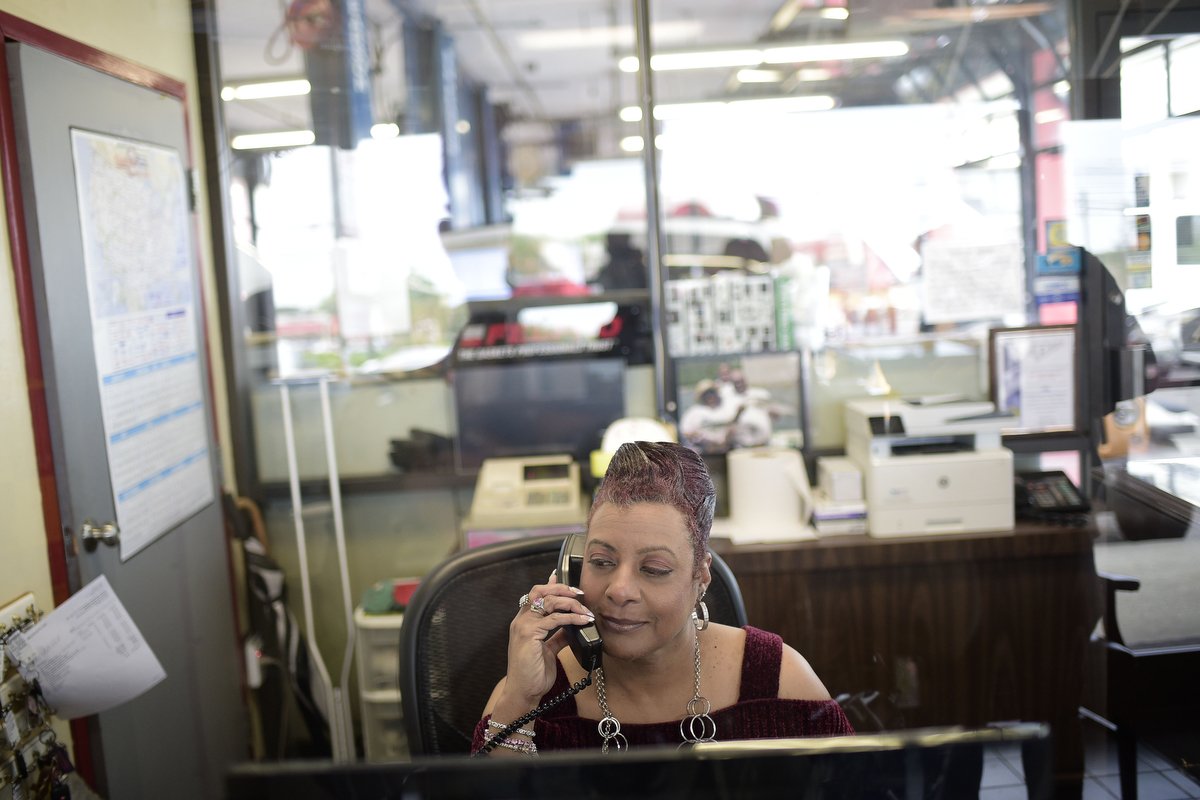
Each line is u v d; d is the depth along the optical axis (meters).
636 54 3.01
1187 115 2.68
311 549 3.10
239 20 2.90
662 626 1.09
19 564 1.90
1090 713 2.59
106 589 1.63
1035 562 2.70
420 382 3.10
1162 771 2.39
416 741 1.41
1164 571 2.52
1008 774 0.72
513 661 1.14
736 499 2.87
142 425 2.41
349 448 3.12
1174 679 2.45
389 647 2.80
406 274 3.09
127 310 2.37
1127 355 2.74
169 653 2.46
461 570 1.49
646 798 0.69
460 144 3.07
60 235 2.08
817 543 2.71
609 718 1.15
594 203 3.09
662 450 1.14
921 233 3.01
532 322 3.10
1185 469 2.60
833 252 3.04
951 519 2.74
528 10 2.99
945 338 3.02
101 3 2.36
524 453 3.10
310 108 3.00
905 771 0.71
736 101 3.01
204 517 2.74
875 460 2.75
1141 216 2.76
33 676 1.59
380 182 3.06
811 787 0.70
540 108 3.07
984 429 2.77
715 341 3.07
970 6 2.87
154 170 2.58
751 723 1.16
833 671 2.71
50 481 2.00
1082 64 2.80
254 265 3.03
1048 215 2.90
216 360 2.96
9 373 1.90
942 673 2.71
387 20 2.99
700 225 3.06
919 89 2.97
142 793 2.27
